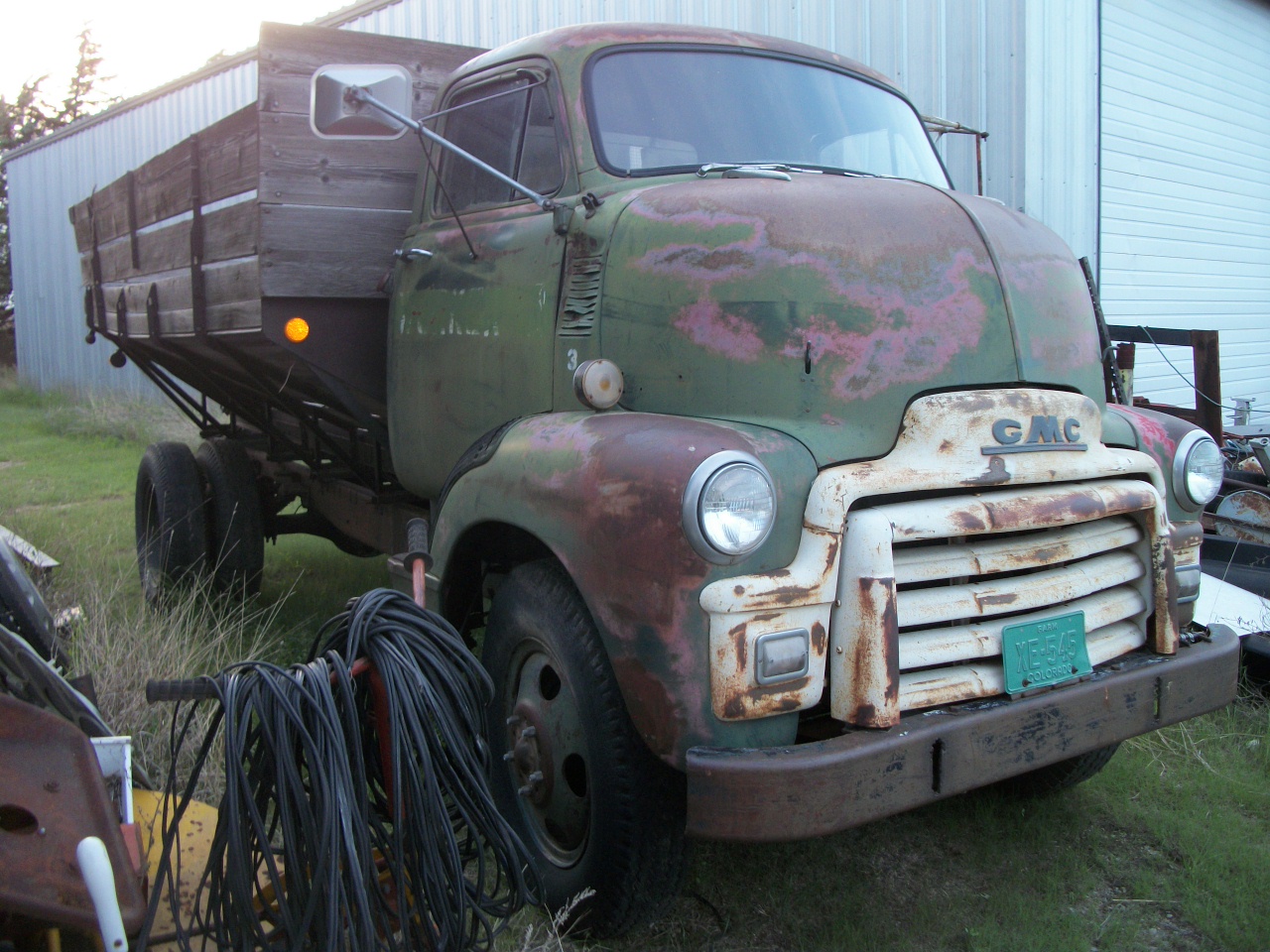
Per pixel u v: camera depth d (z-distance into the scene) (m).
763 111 3.49
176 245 4.61
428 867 2.13
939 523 2.37
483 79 3.70
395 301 3.90
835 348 2.53
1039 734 2.47
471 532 3.02
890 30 7.68
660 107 3.36
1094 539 2.68
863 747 2.22
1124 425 2.99
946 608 2.41
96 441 11.98
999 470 2.49
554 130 3.32
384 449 4.47
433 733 2.21
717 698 2.23
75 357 16.58
